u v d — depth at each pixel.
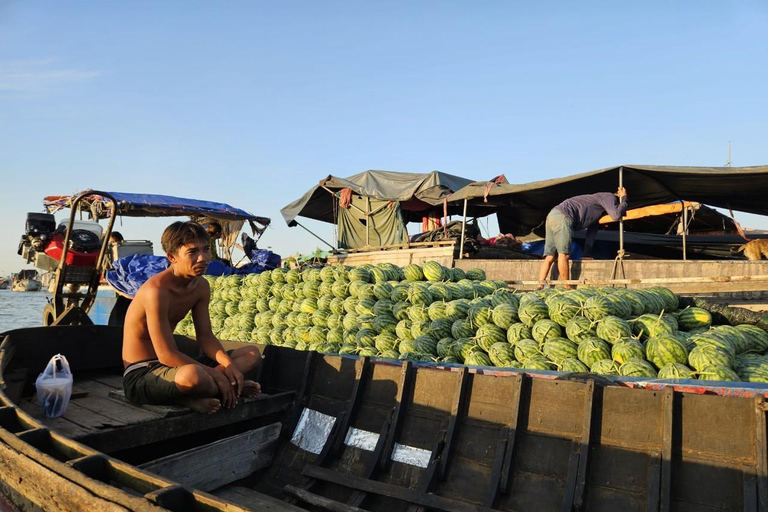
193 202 14.99
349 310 8.49
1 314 37.28
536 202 15.75
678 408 3.41
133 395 4.41
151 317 4.12
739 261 10.09
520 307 6.09
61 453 3.14
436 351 6.62
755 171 10.59
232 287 11.20
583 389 3.74
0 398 3.91
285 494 4.29
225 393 4.21
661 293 6.27
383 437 4.37
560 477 3.64
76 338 6.14
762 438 3.07
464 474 3.94
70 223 7.90
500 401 4.04
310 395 5.14
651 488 3.26
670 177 12.02
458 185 17.02
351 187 17.81
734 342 5.16
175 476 3.84
